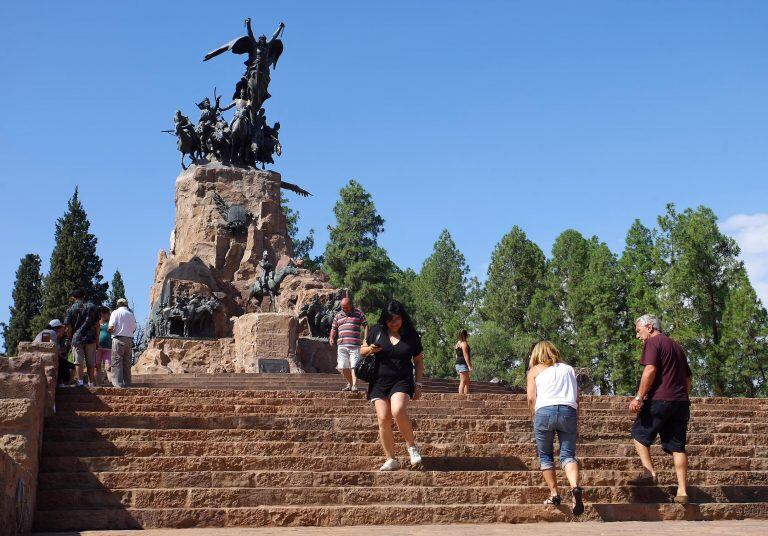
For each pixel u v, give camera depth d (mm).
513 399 18422
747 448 14867
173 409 14906
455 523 10781
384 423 12297
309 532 9547
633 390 65500
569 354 69438
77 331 18953
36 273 78000
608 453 14102
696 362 56438
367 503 11320
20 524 9125
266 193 45375
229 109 47594
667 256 60281
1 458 7797
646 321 12461
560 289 76750
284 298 40312
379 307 82562
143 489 10914
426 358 82188
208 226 43844
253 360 34500
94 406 14930
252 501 11078
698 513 11633
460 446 13203
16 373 11508
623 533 9180
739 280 55875
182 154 46531
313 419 14203
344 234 84375
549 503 11078
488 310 82312
